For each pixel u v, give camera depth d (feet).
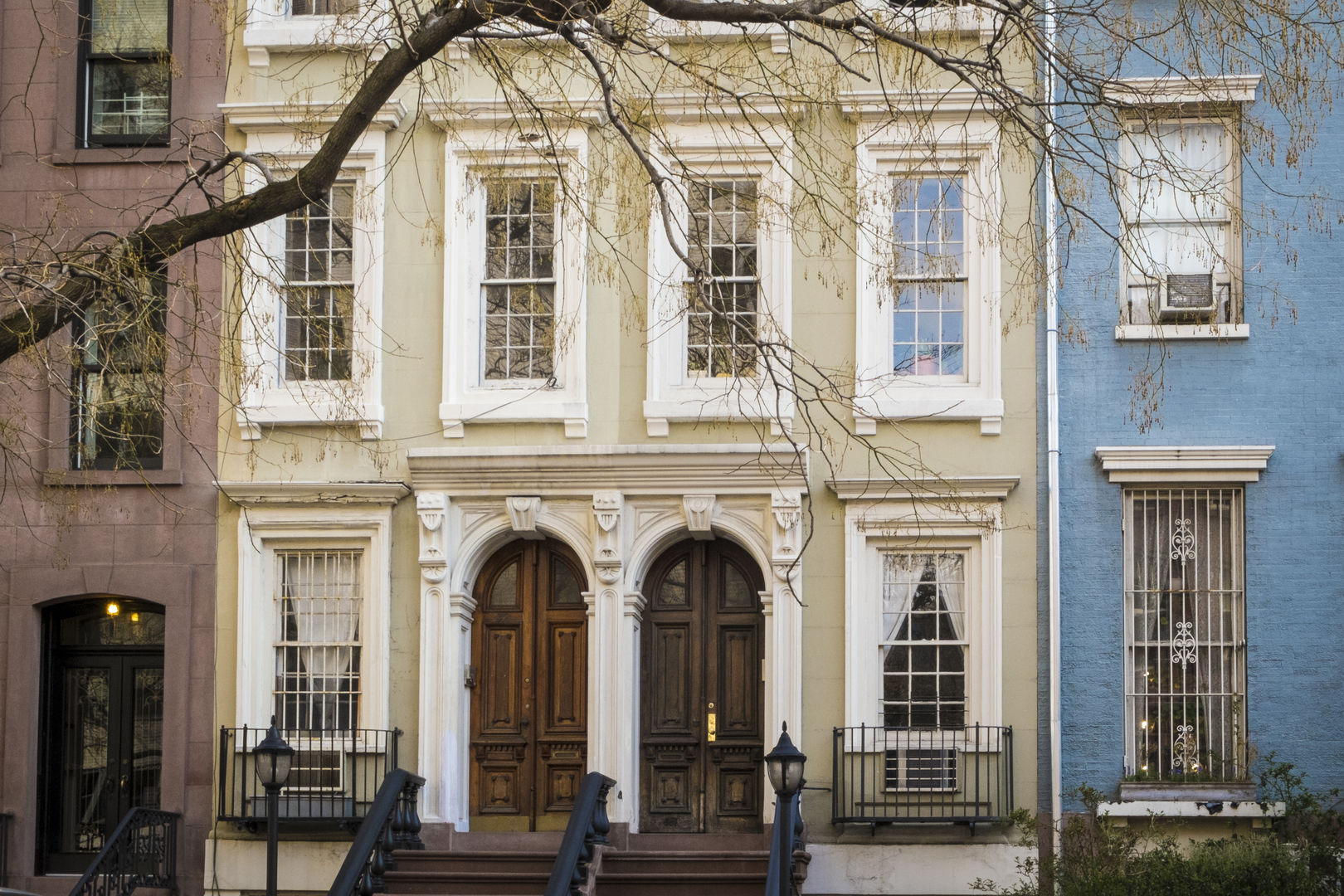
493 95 55.62
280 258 56.13
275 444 55.42
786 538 53.31
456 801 53.98
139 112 57.57
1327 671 52.80
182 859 53.93
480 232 55.83
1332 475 53.31
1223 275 54.60
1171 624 53.72
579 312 54.85
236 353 46.34
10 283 36.60
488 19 36.86
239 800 54.08
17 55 57.31
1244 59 53.88
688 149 54.90
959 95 53.88
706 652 55.26
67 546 55.42
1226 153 54.85
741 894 48.60
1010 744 52.34
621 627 53.52
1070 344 54.08
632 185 44.29
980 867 51.75
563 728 55.36
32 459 55.36
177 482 55.36
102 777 56.18
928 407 53.57
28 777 54.85
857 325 54.13
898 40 37.81
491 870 50.34
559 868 44.91
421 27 37.63
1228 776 52.90
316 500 54.75
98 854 52.65
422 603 54.19
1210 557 53.78
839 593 53.57
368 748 53.72
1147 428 49.93
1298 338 53.83
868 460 49.73
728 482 53.52
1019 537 53.36
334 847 53.42
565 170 51.60
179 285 40.06
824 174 48.93
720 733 54.90
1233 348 53.88
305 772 54.29
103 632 56.85
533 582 56.03
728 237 54.95
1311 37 42.11
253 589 55.01
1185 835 51.96
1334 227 53.98
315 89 56.29
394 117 55.52
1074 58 44.78
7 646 55.21
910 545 53.98
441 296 55.47
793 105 53.98
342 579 55.62
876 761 52.85
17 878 54.44
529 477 54.03
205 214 37.73
